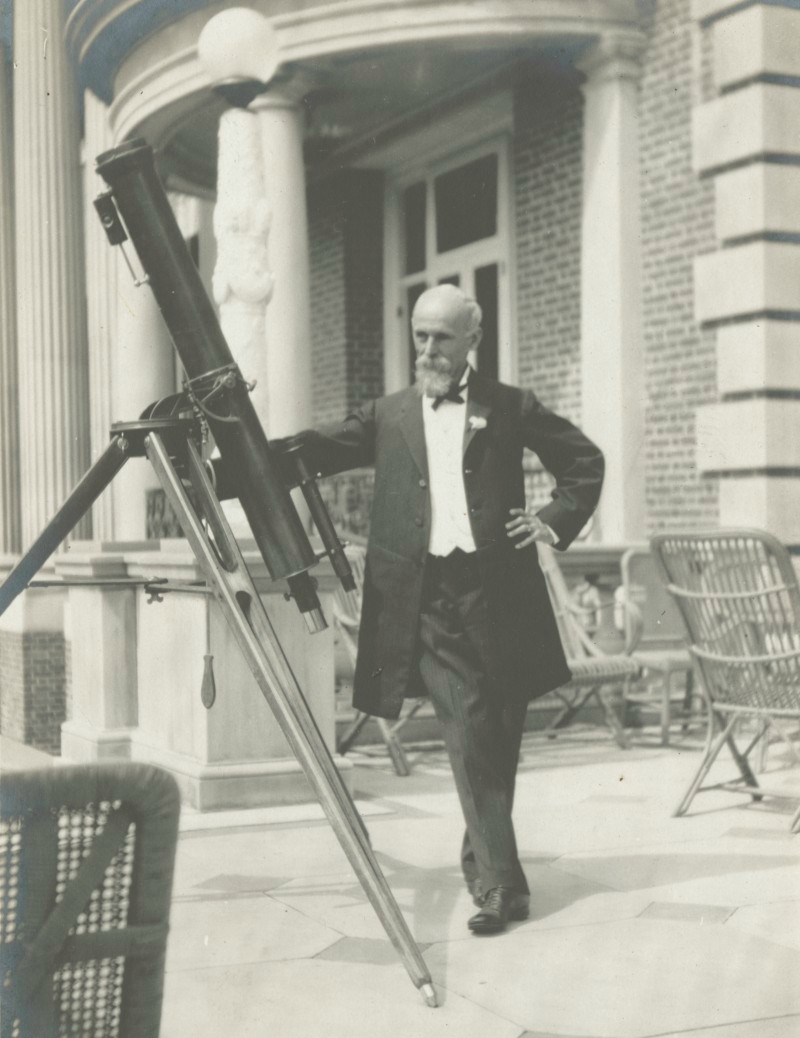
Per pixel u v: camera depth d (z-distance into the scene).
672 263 8.21
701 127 7.93
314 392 13.14
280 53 8.48
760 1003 2.66
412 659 3.42
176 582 3.12
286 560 3.18
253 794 4.89
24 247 10.13
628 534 8.35
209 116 10.16
